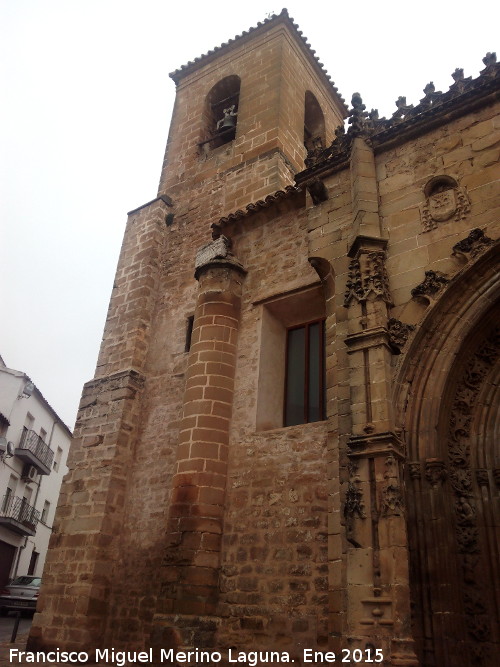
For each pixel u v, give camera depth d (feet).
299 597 32.22
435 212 33.53
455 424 29.32
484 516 27.22
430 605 24.84
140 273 56.95
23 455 115.24
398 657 22.75
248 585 34.42
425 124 36.76
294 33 72.69
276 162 57.77
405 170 36.37
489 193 32.27
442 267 31.73
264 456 38.01
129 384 49.47
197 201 61.31
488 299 29.73
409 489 27.30
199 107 72.95
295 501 35.17
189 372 43.19
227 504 38.04
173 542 36.73
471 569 25.98
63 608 41.73
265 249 46.83
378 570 24.95
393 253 33.83
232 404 41.68
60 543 44.96
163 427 47.16
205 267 46.70
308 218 40.42
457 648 23.89
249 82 69.21
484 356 30.17
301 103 69.56
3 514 108.17
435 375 29.48
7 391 113.80
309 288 41.96
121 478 45.96
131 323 53.78
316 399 41.09
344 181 39.91
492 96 34.60
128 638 39.55
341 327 34.58
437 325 30.42
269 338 43.62
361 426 28.27
